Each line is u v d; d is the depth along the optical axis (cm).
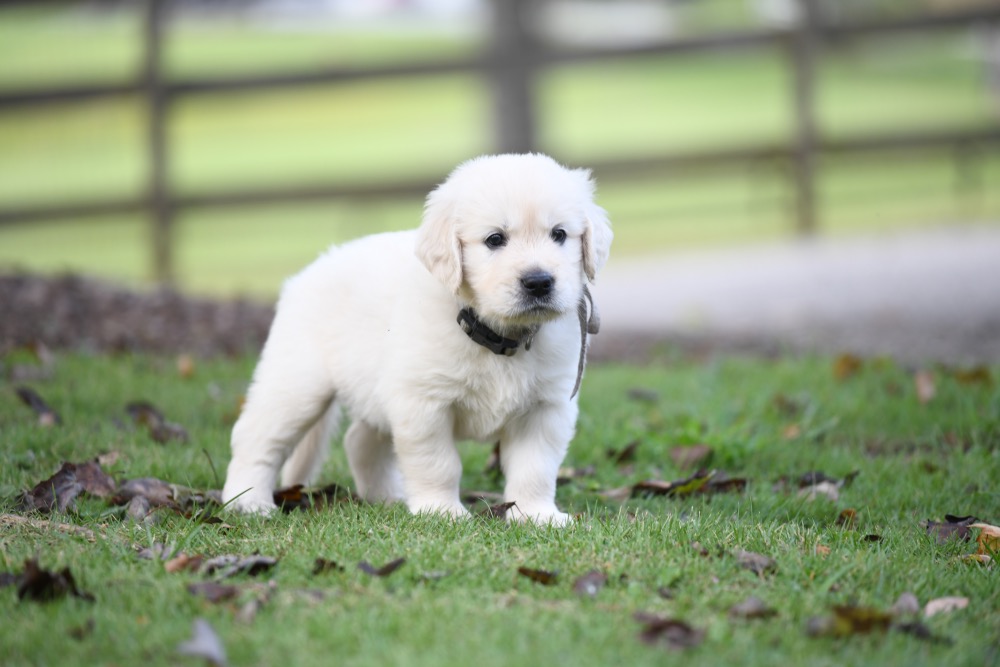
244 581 542
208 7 3400
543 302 628
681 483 761
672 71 3925
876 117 2930
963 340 1402
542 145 2231
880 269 1945
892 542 643
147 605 504
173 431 855
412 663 446
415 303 665
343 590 530
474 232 647
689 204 2828
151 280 2053
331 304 710
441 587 534
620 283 2025
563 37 2330
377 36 3434
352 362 695
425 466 670
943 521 704
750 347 1404
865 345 1395
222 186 2334
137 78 2019
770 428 916
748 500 734
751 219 2638
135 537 601
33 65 2864
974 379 1047
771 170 2252
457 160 2311
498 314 630
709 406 974
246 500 699
